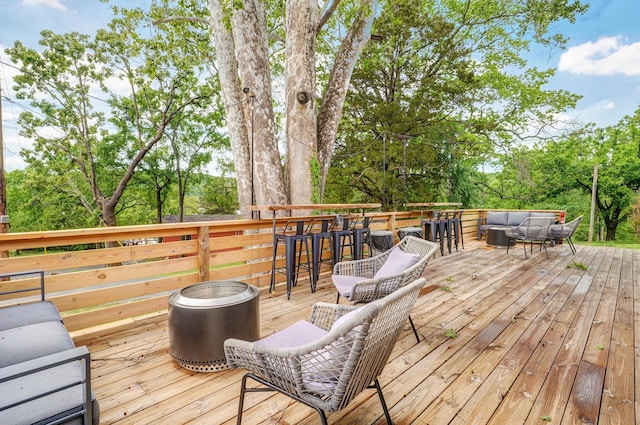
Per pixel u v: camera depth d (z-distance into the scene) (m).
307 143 5.37
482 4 13.18
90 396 1.12
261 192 5.20
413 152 12.55
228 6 4.96
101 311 2.87
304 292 4.06
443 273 5.11
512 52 14.16
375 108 12.85
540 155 20.48
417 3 11.89
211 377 2.12
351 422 1.70
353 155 13.48
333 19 12.52
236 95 5.71
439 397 1.91
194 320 2.11
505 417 1.74
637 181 19.80
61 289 2.67
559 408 1.81
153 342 2.63
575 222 6.95
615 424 1.68
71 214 21.31
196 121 21.75
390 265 2.59
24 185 19.16
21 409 1.10
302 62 5.25
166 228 3.23
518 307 3.52
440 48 12.59
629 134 19.81
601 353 2.46
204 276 3.53
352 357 1.15
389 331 1.34
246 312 2.23
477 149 13.67
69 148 19.42
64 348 1.57
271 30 9.49
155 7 7.63
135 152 22.02
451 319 3.17
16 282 2.49
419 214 7.66
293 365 1.20
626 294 4.02
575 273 5.14
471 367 2.26
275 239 3.93
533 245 8.20
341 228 4.71
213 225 3.62
